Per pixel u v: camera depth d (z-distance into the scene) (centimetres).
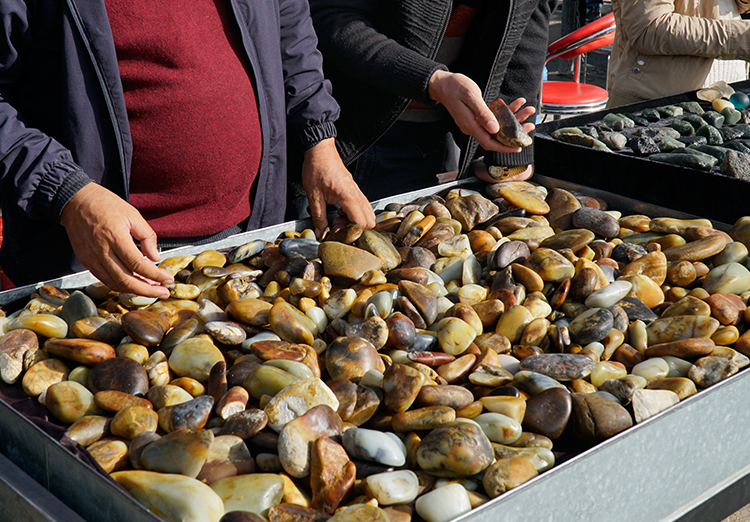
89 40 93
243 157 115
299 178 139
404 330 81
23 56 95
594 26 296
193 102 106
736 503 73
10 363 76
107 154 101
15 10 88
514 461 61
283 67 123
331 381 72
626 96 221
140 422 66
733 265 96
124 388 73
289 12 122
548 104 304
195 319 85
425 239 108
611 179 129
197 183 112
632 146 139
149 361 78
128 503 50
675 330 84
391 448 62
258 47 112
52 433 65
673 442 64
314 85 123
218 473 61
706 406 65
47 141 87
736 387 68
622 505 62
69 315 85
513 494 52
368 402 70
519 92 152
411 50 129
